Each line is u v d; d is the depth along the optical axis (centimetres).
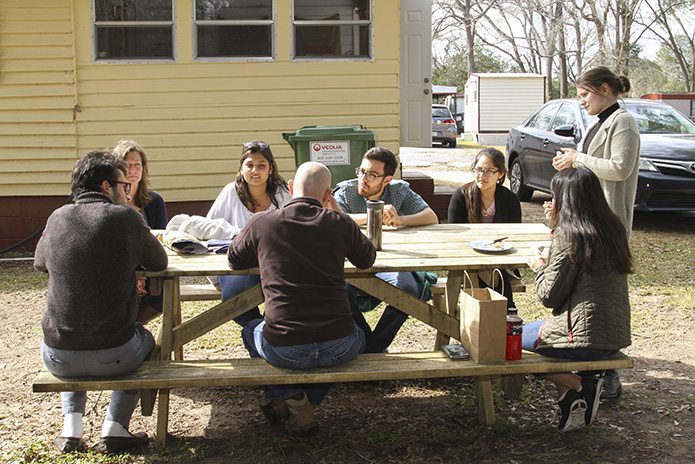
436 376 355
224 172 905
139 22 879
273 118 905
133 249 342
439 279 517
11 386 466
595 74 440
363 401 435
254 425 404
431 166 1820
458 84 5672
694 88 4094
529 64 4700
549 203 382
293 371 350
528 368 361
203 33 891
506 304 362
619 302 366
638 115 1073
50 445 377
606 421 406
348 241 353
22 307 654
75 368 339
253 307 387
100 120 888
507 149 1269
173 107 893
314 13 897
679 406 427
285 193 466
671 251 844
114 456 363
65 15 872
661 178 916
